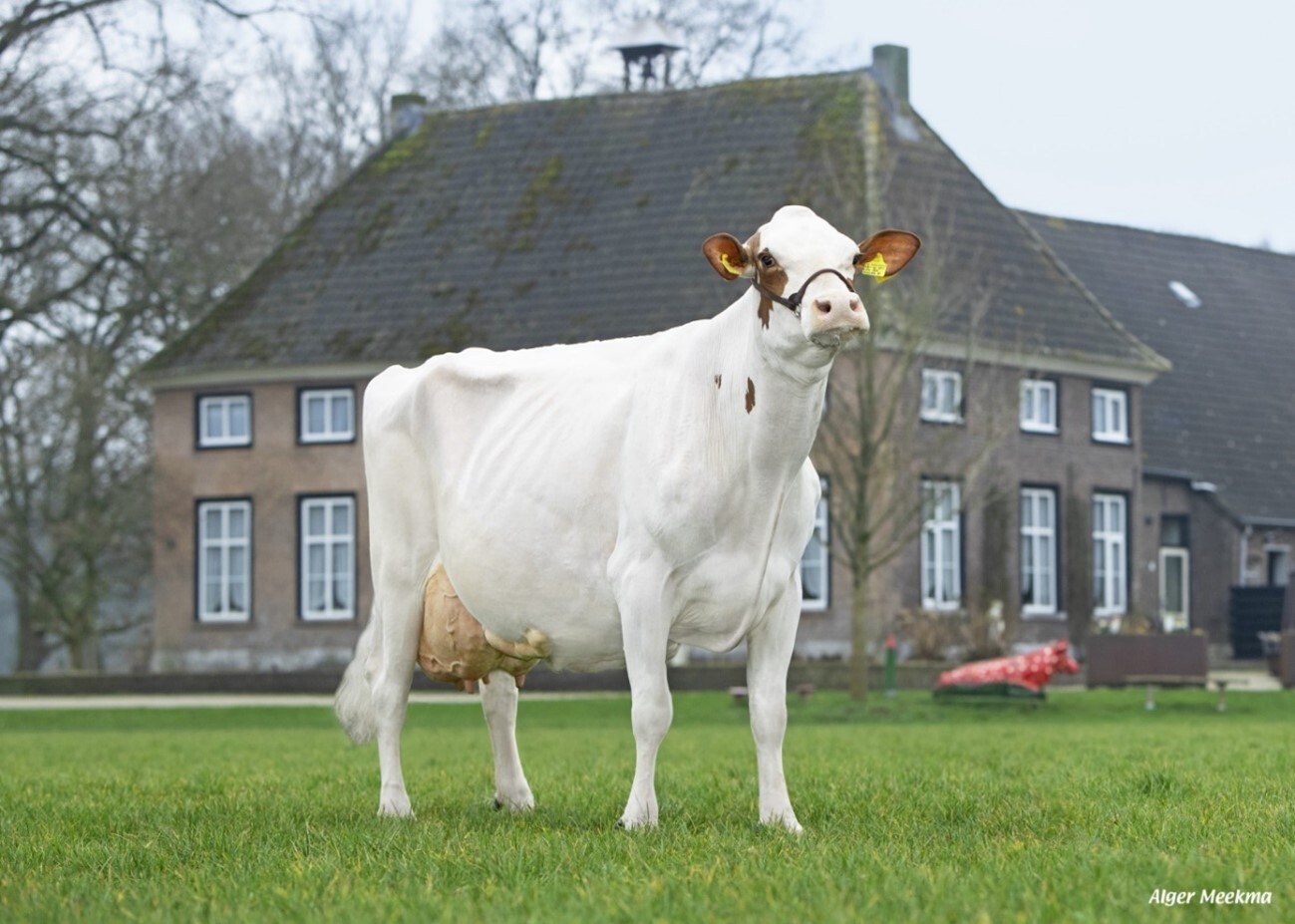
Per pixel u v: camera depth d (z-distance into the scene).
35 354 51.53
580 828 10.33
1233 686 41.66
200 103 43.31
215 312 51.12
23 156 42.22
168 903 7.49
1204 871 7.62
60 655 70.81
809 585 45.28
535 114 52.09
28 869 8.96
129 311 52.78
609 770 15.64
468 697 40.25
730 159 48.53
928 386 45.66
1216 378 58.50
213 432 50.78
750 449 9.64
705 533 9.76
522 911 7.16
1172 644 33.53
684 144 49.53
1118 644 33.78
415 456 11.61
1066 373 49.25
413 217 51.00
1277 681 44.09
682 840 9.18
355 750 21.95
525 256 48.78
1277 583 56.06
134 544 58.38
